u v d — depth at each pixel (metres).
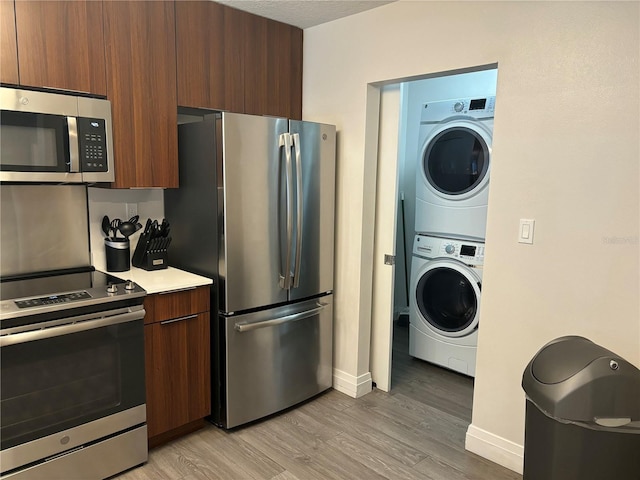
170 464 2.29
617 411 1.63
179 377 2.42
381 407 2.91
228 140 2.37
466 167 3.19
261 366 2.66
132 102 2.35
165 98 2.48
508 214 2.21
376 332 3.14
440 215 3.35
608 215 1.93
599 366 1.65
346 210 2.98
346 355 3.09
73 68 2.13
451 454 2.42
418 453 2.42
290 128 2.62
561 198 2.04
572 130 1.99
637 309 1.89
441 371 3.49
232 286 2.48
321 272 2.94
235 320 2.52
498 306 2.28
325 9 2.73
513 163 2.17
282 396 2.79
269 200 2.58
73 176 2.12
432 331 3.47
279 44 3.01
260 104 2.96
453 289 3.34
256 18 2.86
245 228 2.50
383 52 2.67
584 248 2.00
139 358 2.19
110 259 2.58
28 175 1.98
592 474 1.68
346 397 3.05
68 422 1.99
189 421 2.50
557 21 1.99
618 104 1.87
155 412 2.35
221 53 2.71
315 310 2.89
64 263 2.51
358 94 2.83
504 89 2.17
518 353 2.24
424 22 2.46
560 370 1.72
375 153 2.93
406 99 4.16
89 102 2.15
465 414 2.84
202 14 2.60
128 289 2.15
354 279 2.98
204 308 2.49
